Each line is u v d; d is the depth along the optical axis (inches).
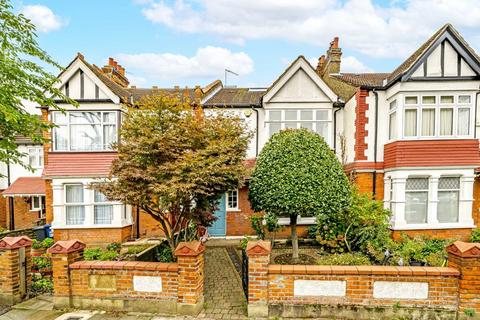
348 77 617.3
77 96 474.9
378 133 458.0
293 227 354.3
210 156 257.1
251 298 219.6
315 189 320.8
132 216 507.2
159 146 247.6
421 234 423.2
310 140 346.9
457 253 209.3
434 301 209.3
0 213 681.0
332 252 379.9
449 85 412.8
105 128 480.7
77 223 490.9
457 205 434.9
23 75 288.0
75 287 237.9
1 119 282.8
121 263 235.9
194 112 346.0
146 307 229.9
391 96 438.3
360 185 457.1
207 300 252.2
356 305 213.6
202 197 276.5
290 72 492.4
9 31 281.3
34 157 692.7
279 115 503.5
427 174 420.8
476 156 417.1
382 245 357.7
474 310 204.2
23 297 258.5
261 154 366.0
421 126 425.1
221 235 523.2
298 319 215.6
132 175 241.6
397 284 211.6
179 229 329.4
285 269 217.0
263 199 334.6
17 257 255.0
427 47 409.1
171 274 227.8
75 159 477.1
